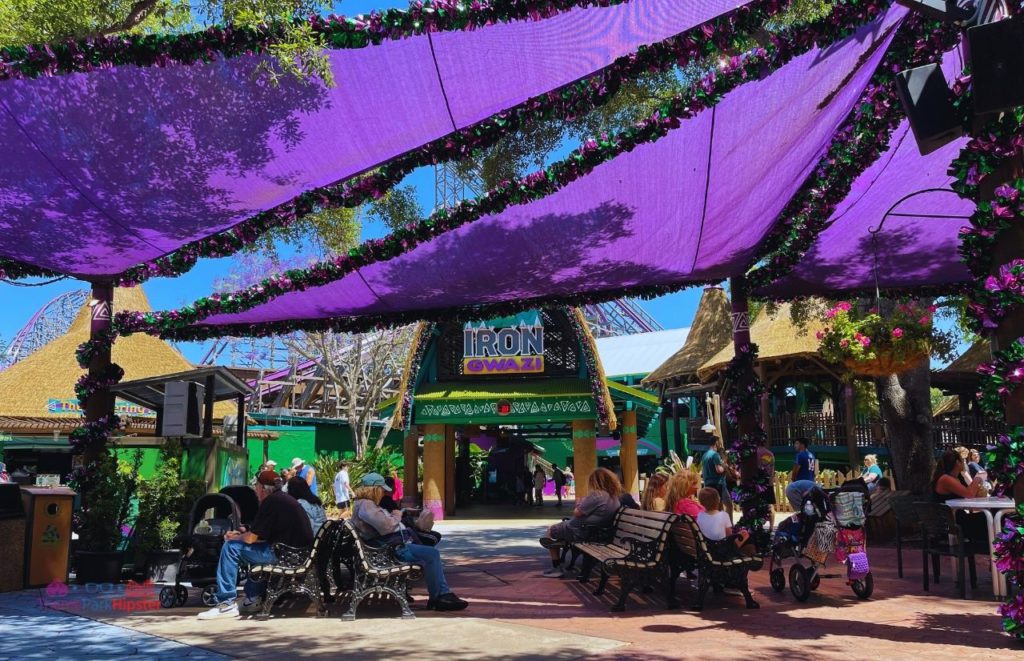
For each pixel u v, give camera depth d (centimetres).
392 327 1205
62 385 2622
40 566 948
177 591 814
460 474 3127
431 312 1194
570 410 2292
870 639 602
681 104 705
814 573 782
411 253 980
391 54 669
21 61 638
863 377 2306
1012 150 566
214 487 1071
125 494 1015
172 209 859
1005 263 579
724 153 807
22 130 723
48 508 961
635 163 812
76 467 1028
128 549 1028
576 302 1175
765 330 2464
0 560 912
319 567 773
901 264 1155
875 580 919
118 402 2583
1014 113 565
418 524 988
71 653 584
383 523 748
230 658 564
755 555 777
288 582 739
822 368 2409
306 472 1700
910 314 1064
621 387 2419
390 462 3447
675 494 845
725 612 741
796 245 1016
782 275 1072
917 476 1370
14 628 691
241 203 857
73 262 975
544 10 616
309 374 4956
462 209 839
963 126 580
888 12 677
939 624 655
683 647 580
